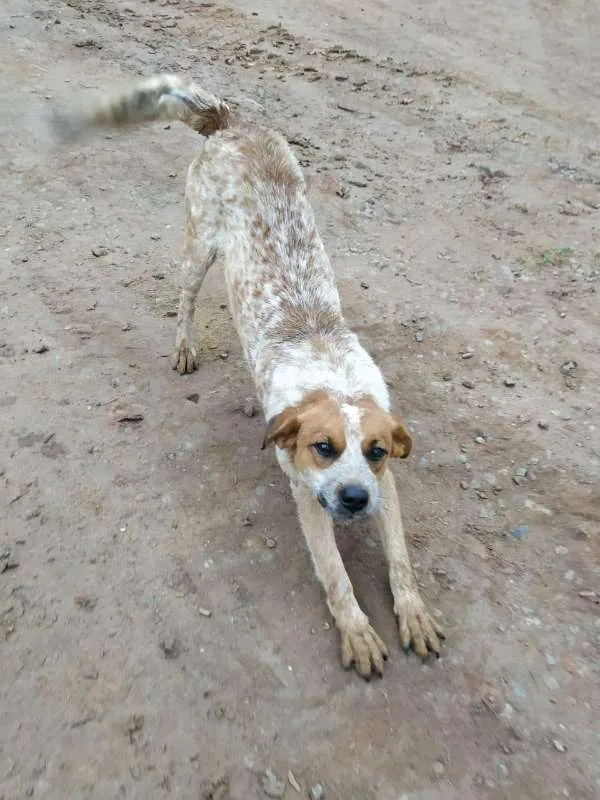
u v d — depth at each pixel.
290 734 0.72
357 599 0.86
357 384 0.86
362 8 3.18
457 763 0.70
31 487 0.95
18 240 1.45
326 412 0.77
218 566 0.88
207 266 1.14
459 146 2.06
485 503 1.00
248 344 1.01
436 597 0.87
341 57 2.63
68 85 2.05
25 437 1.02
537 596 0.88
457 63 2.70
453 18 3.13
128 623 0.80
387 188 1.82
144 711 0.72
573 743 0.72
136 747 0.69
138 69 2.23
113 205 1.60
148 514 0.94
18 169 1.68
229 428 1.08
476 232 1.67
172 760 0.68
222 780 0.67
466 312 1.40
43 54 2.23
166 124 1.97
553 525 0.97
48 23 2.46
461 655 0.80
